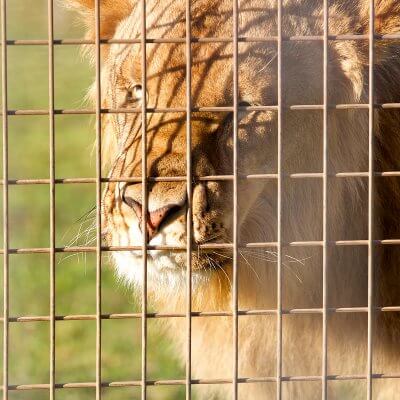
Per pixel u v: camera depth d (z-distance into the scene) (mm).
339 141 7777
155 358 12047
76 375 11531
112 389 11234
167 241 6645
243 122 7113
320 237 7980
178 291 7371
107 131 8680
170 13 7184
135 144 6941
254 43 7141
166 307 8375
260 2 7293
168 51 7031
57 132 20781
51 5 5461
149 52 7125
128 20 7863
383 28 7371
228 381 5949
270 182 7570
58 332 12688
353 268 8070
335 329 8156
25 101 20203
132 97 7570
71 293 13695
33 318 5688
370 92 5836
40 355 12000
